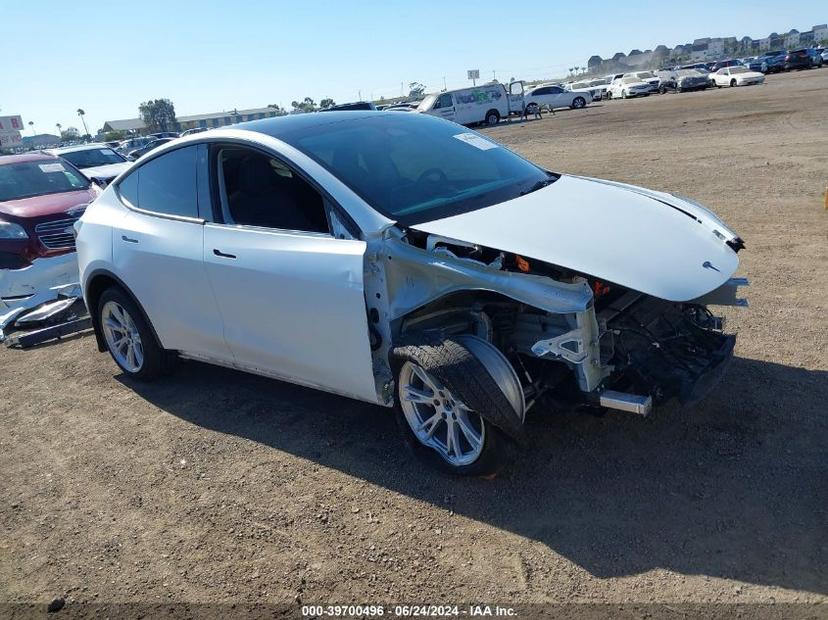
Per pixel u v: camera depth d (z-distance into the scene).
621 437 3.69
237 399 4.80
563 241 3.22
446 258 3.27
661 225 3.55
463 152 4.36
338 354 3.65
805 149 13.00
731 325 4.99
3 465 4.28
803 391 3.94
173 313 4.57
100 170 14.49
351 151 3.99
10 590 3.13
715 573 2.69
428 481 3.54
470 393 3.05
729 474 3.28
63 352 6.29
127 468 4.05
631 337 3.42
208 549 3.23
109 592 3.03
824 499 3.03
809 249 6.60
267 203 3.98
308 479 3.70
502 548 2.98
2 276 7.21
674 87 48.44
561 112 40.34
